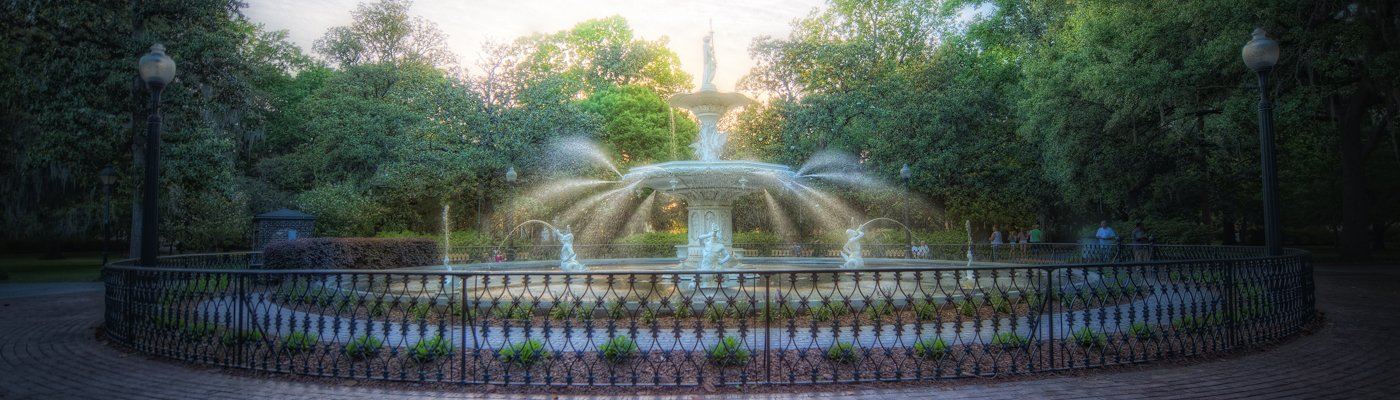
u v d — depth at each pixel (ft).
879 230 86.74
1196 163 75.31
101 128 53.16
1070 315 18.49
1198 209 83.92
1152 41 51.90
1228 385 16.44
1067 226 104.83
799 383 16.19
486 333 16.92
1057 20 68.85
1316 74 53.42
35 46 53.78
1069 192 74.54
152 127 24.82
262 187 89.35
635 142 104.47
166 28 55.36
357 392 16.07
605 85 115.34
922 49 92.99
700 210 40.55
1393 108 55.21
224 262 40.55
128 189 57.06
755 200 93.40
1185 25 51.03
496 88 88.17
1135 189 81.51
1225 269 20.89
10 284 48.96
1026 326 23.77
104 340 23.36
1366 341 21.95
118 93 54.19
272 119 108.27
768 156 88.12
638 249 75.72
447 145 83.35
